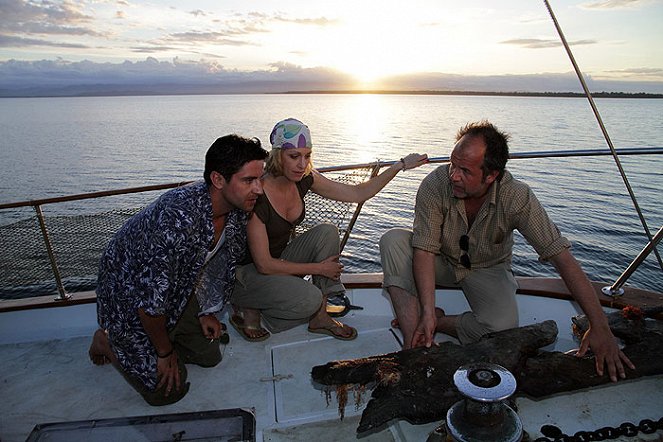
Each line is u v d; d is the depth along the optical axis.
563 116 180.25
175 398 2.03
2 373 2.28
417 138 109.25
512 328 2.13
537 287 2.75
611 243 26.70
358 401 1.87
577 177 50.34
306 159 2.15
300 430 1.84
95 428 1.75
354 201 2.65
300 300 2.31
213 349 2.24
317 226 2.54
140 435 1.71
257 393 2.10
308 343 2.47
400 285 2.33
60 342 2.53
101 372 2.29
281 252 2.52
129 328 1.88
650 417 1.79
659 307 2.25
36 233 3.92
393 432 1.82
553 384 1.83
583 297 1.99
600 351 1.91
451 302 2.78
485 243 2.25
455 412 1.42
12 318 2.70
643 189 43.66
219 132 151.62
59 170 73.56
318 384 2.11
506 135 2.07
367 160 72.12
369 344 2.44
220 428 1.74
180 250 1.78
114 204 36.28
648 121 130.00
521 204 2.10
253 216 2.22
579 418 1.81
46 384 2.20
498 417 1.34
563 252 2.06
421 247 2.23
